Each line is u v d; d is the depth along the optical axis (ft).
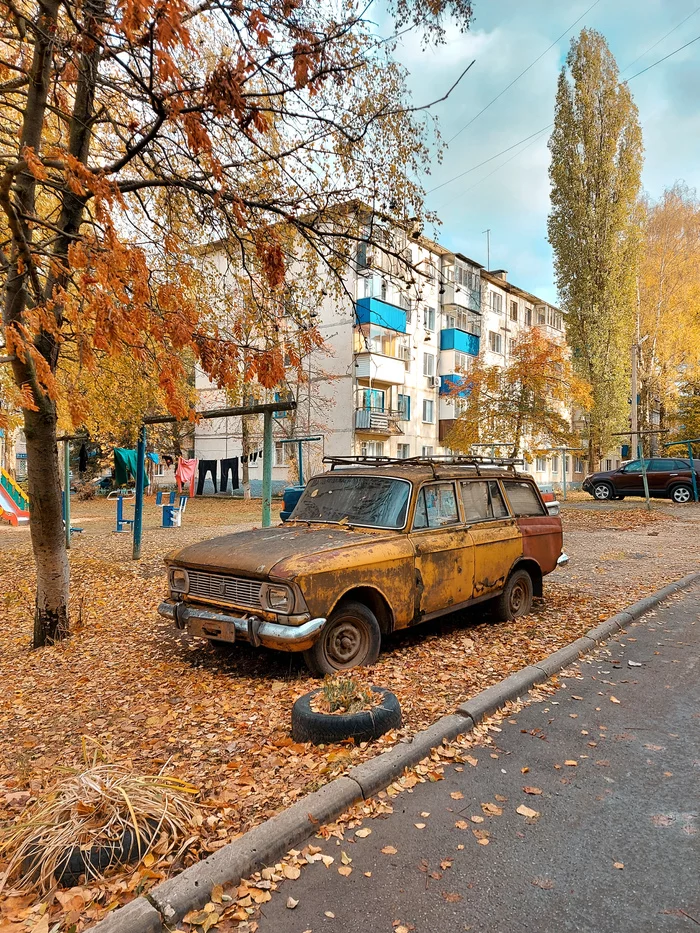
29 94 16.51
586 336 113.29
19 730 14.73
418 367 115.96
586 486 94.99
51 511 21.79
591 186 111.86
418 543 18.25
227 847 8.78
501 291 140.36
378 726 12.42
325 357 104.12
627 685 16.26
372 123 18.28
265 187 20.66
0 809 10.81
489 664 17.61
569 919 7.69
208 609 16.78
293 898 8.11
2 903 7.97
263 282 20.52
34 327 11.32
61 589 22.20
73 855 8.36
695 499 85.51
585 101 109.70
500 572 21.56
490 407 68.03
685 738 13.01
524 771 11.56
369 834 9.55
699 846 9.23
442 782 11.15
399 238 20.93
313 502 20.92
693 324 123.54
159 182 16.78
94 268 11.70
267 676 16.80
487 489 22.36
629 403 118.62
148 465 120.37
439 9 15.60
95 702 16.02
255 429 114.21
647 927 7.54
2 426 11.77
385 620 17.46
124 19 10.37
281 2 13.58
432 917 7.75
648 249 127.03
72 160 11.14
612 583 30.19
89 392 30.50
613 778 11.32
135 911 7.53
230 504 100.42
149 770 11.80
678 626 22.38
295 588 14.94
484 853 9.06
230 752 12.45
